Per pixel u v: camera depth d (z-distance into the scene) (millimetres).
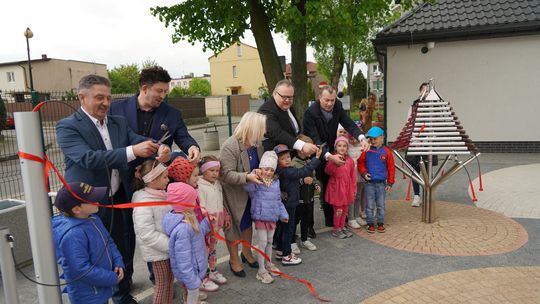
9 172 5734
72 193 2441
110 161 2719
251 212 3865
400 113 11086
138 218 2980
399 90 11016
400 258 4230
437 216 5520
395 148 5164
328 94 4625
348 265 4105
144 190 3061
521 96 10242
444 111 5043
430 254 4301
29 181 2041
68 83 43625
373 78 39469
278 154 3951
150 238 2973
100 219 2941
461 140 4996
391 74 11023
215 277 3768
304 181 4414
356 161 4984
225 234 3918
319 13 6055
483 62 10367
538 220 5281
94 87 2842
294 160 4402
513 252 4273
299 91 7441
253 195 3809
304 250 4527
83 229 2562
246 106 31422
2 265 2234
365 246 4590
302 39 7230
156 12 7941
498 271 3830
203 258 3141
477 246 4453
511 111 10367
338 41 6660
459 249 4391
